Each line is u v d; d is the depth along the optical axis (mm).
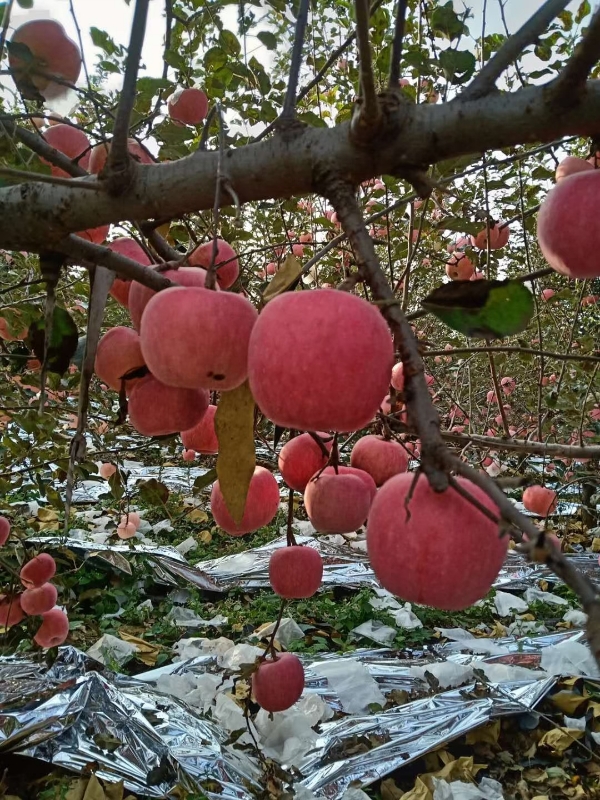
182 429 1351
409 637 4648
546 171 2674
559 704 3578
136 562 5359
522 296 825
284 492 7375
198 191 923
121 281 1560
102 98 1833
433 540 769
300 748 3158
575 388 4281
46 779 2787
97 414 3684
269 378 782
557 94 756
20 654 3621
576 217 976
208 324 967
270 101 2324
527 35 792
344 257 2783
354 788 2918
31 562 2617
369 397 777
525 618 5051
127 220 1001
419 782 2955
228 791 2826
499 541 802
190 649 4246
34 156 1459
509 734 3484
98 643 4211
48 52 1316
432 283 4426
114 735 3014
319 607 5004
